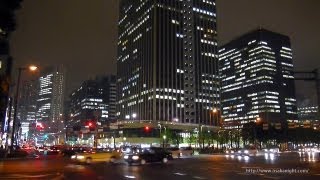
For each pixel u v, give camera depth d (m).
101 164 46.53
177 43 194.12
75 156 49.56
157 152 48.78
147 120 180.00
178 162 49.84
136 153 47.50
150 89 184.38
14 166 40.44
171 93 185.88
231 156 79.31
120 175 28.50
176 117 184.50
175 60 191.12
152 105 181.00
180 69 192.12
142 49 197.75
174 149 70.62
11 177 26.81
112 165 44.12
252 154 90.00
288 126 136.75
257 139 153.50
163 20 191.75
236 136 154.88
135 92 199.12
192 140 151.38
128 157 45.69
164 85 184.62
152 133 170.12
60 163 47.78
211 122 197.00
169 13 194.75
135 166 41.50
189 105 190.88
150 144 167.00
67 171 33.22
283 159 59.34
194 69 197.25
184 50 196.00
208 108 197.75
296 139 164.50
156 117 178.12
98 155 50.78
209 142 147.88
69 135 180.50
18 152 69.12
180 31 196.62
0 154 64.69
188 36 199.12
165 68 187.00
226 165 41.50
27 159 60.09
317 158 63.28
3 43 27.39
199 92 196.38
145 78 190.38
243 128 154.62
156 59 185.12
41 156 73.75
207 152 103.50
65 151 78.75
